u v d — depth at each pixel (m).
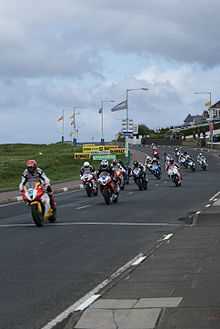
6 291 11.02
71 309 9.61
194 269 12.49
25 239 17.81
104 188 29.16
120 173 39.06
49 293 10.80
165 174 60.50
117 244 16.55
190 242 16.42
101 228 20.17
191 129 170.25
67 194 38.25
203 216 21.39
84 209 27.14
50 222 22.06
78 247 16.16
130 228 20.05
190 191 37.72
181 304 9.45
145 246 16.08
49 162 70.81
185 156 68.44
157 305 9.42
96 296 10.34
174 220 22.14
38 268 13.21
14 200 34.16
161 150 110.50
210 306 9.29
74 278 12.08
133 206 28.08
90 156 73.38
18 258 14.55
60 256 14.75
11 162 65.31
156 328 8.18
